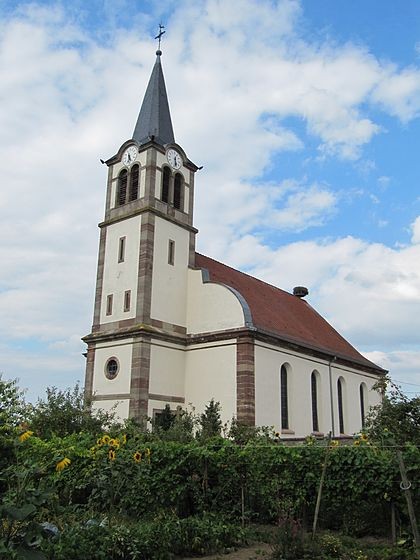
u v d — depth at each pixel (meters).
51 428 21.78
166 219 34.28
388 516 11.91
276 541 10.98
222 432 28.23
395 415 17.45
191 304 33.94
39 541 7.78
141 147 34.94
